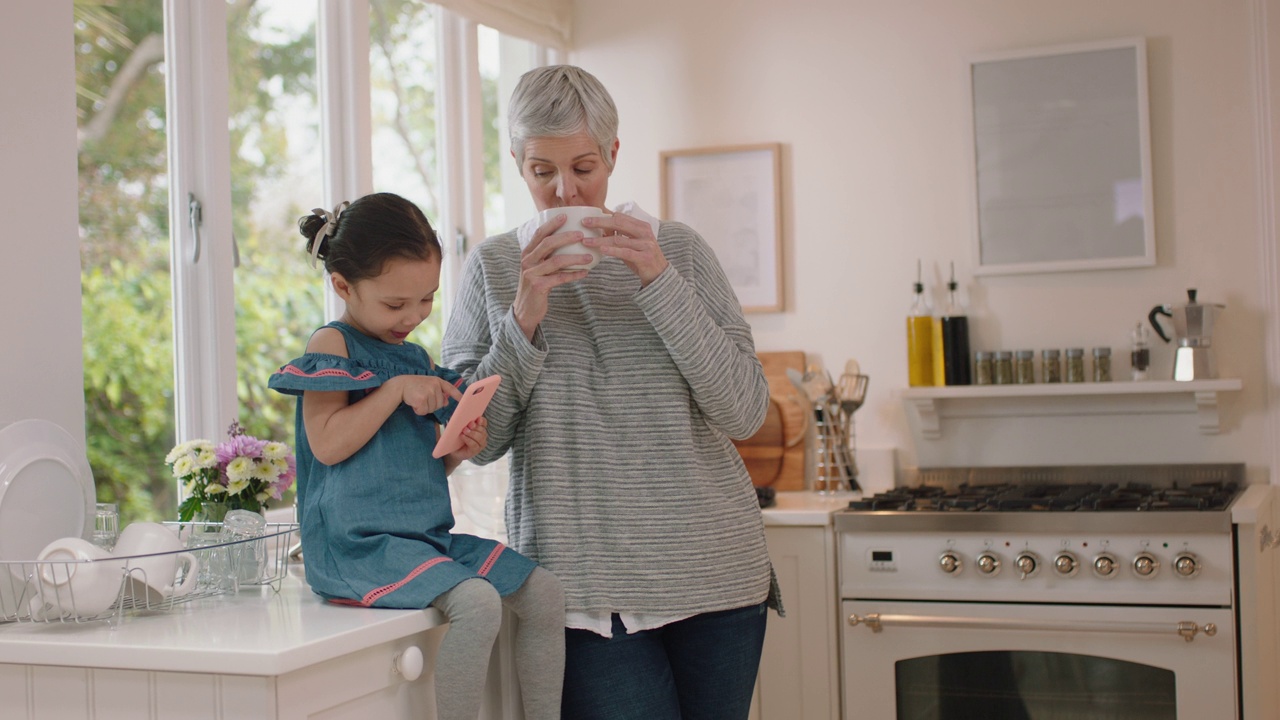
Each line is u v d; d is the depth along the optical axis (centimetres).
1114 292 274
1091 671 219
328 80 241
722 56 304
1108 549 217
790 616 236
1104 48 273
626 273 159
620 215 143
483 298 162
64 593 128
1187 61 270
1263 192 261
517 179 305
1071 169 275
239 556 148
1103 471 273
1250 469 263
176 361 203
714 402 152
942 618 222
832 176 295
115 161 192
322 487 141
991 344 282
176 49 204
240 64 219
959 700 226
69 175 166
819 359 294
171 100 203
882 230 290
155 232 199
